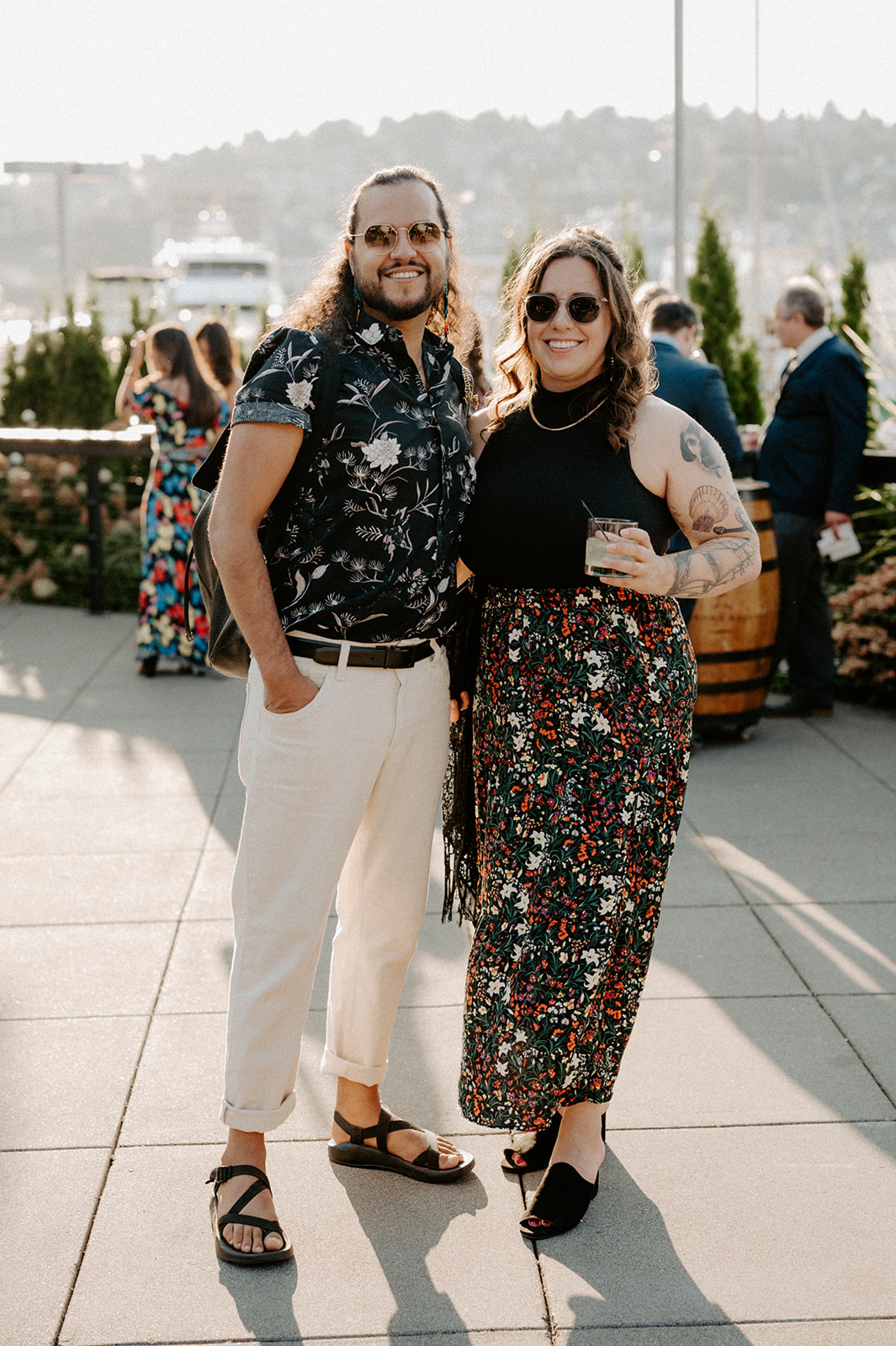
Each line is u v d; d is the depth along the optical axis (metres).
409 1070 2.86
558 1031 2.23
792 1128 2.62
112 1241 2.29
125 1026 3.03
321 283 2.20
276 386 2.07
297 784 2.22
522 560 2.26
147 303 12.77
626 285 2.28
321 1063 2.78
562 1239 2.30
